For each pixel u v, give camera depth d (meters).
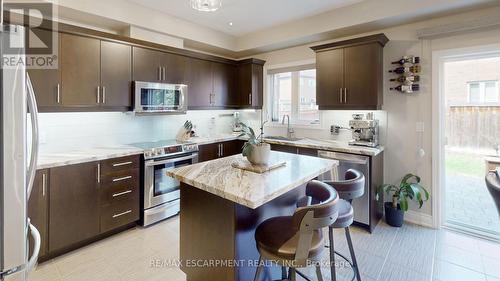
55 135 2.88
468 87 3.18
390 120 3.31
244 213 1.62
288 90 4.49
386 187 3.18
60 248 2.43
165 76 3.56
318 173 1.87
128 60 3.17
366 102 3.18
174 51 3.64
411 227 3.08
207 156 3.93
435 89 2.99
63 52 2.64
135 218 3.01
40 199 2.28
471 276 2.16
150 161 3.09
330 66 3.46
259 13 3.47
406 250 2.57
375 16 3.02
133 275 2.18
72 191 2.48
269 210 1.82
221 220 1.64
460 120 3.31
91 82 2.85
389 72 3.28
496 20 2.52
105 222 2.74
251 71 4.47
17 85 0.93
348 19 3.24
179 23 3.63
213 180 1.63
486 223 3.04
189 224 1.90
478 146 3.25
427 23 3.01
